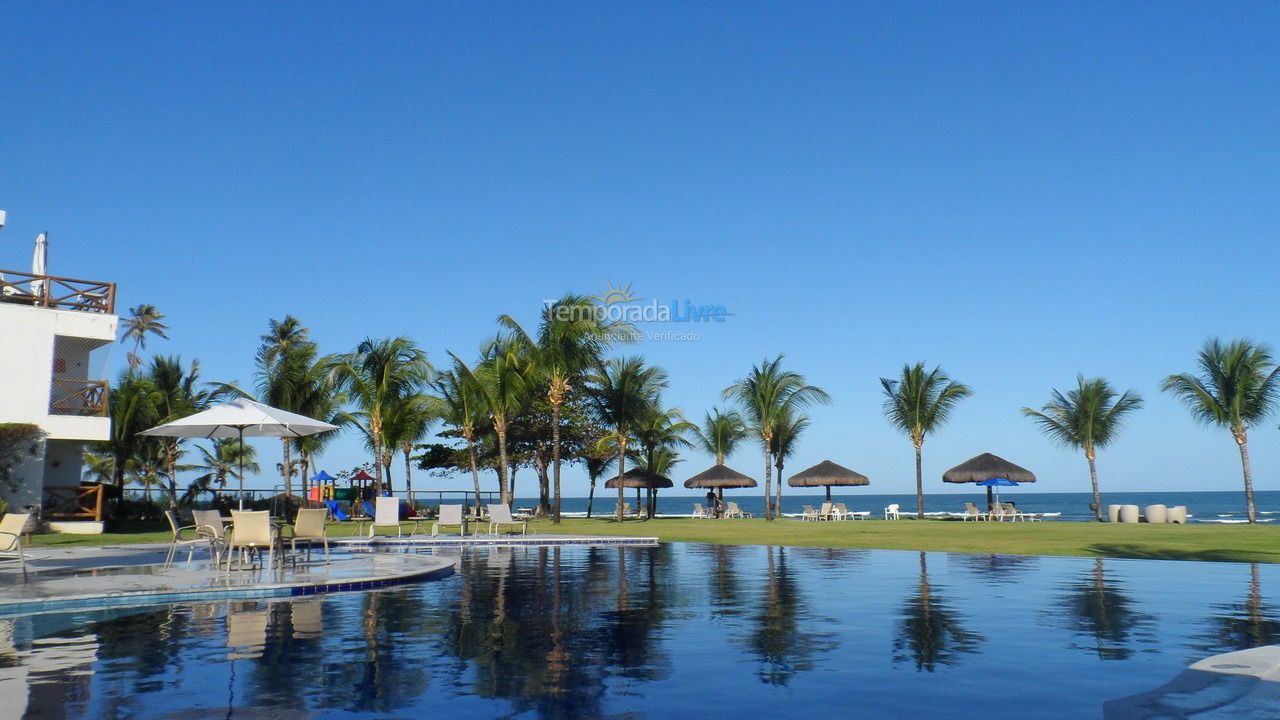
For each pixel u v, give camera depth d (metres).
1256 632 6.77
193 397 32.62
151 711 4.44
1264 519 56.09
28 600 8.12
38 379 21.28
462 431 37.66
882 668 5.48
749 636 6.67
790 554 15.34
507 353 32.72
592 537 19.06
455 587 10.11
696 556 14.98
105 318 22.44
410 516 33.91
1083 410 35.88
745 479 41.47
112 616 7.77
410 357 32.66
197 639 6.54
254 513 10.88
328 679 5.17
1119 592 9.38
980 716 4.36
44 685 5.01
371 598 9.05
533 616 7.71
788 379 35.34
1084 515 58.53
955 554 15.08
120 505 27.62
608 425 34.28
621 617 7.65
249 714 4.39
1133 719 4.29
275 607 8.35
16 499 20.59
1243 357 31.34
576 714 4.41
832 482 40.66
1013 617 7.59
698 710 4.48
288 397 32.66
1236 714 4.35
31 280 21.88
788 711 4.47
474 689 4.92
